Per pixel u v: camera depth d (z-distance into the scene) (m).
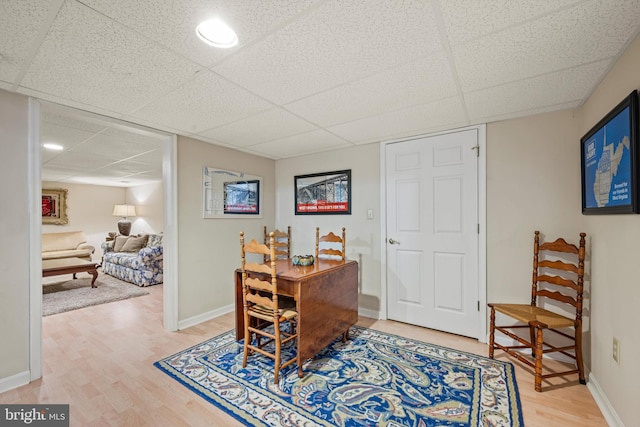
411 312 2.98
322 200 3.60
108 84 1.78
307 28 1.26
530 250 2.36
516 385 1.91
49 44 1.35
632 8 1.14
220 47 1.39
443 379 1.98
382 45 1.40
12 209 1.89
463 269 2.68
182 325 2.92
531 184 2.36
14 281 1.90
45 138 3.10
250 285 2.16
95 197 7.29
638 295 1.34
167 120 2.45
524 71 1.65
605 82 1.70
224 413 1.66
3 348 1.86
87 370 2.11
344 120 2.47
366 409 1.68
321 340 2.22
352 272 2.72
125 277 5.07
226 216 3.38
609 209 1.57
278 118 2.42
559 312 2.23
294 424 1.57
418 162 2.91
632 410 1.37
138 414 1.64
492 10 1.15
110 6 1.10
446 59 1.53
